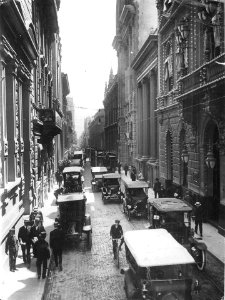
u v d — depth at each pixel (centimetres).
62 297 1068
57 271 1294
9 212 1491
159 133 3111
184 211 1413
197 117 2031
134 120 4631
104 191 2700
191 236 1371
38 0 2772
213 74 1703
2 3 1236
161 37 2936
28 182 2083
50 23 3675
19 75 1864
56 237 1307
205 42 1912
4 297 1045
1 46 1345
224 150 1694
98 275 1239
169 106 2664
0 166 1339
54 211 2409
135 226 1891
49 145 3475
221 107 1669
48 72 3619
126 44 5462
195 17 2080
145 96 3959
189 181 2247
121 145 5753
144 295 923
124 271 1077
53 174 3991
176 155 2577
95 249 1541
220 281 1109
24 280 1192
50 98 3941
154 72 3516
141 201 2048
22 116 2041
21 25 1509
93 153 6700
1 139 1388
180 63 2314
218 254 1379
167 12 2594
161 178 3045
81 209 1652
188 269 953
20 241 1369
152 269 941
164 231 1130
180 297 921
